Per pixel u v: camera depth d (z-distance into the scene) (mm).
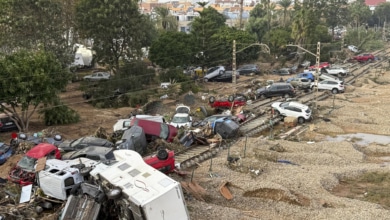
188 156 28844
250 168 26297
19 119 35938
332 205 21984
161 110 44062
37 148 25109
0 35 45219
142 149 28562
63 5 50406
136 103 48844
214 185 23828
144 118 34031
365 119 39531
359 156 29703
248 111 42219
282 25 100188
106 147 25922
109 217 18250
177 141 31422
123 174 18062
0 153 28219
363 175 26594
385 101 46938
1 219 18891
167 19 84062
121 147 26703
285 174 25734
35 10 46781
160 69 62406
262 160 28219
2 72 32688
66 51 50625
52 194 20969
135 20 51656
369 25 146000
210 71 63719
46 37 47438
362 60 80000
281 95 49656
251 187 23359
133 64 53875
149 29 66562
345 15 111812
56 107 39312
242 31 72750
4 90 32969
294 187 23812
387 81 61156
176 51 56375
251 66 69812
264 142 32031
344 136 35500
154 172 17812
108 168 18812
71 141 29203
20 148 29484
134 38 52562
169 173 24469
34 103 34781
